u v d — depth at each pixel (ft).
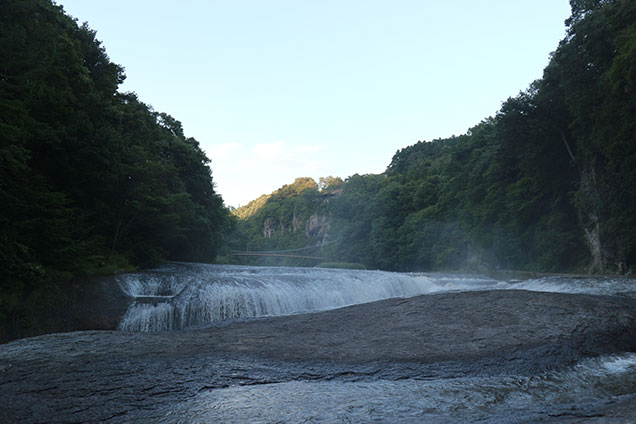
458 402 12.59
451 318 25.12
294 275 67.97
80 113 67.26
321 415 11.21
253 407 11.95
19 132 46.24
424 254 259.80
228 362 17.70
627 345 20.63
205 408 11.97
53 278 43.45
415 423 10.52
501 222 164.25
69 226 59.57
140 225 86.22
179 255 136.67
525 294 30.37
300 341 22.13
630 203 101.91
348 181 511.40
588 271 115.85
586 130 117.60
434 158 507.30
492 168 173.37
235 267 101.76
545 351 18.48
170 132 170.81
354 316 29.32
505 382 14.94
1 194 42.86
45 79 62.64
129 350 20.25
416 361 17.58
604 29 100.12
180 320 42.45
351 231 403.34
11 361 18.11
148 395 13.37
